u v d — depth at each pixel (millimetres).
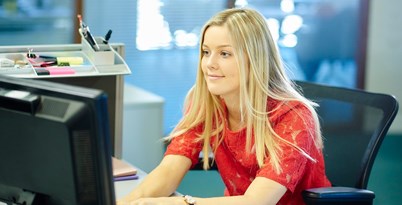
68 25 4852
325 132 2170
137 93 3686
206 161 1981
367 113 2074
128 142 3492
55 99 1217
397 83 5449
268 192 1708
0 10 4723
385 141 5156
